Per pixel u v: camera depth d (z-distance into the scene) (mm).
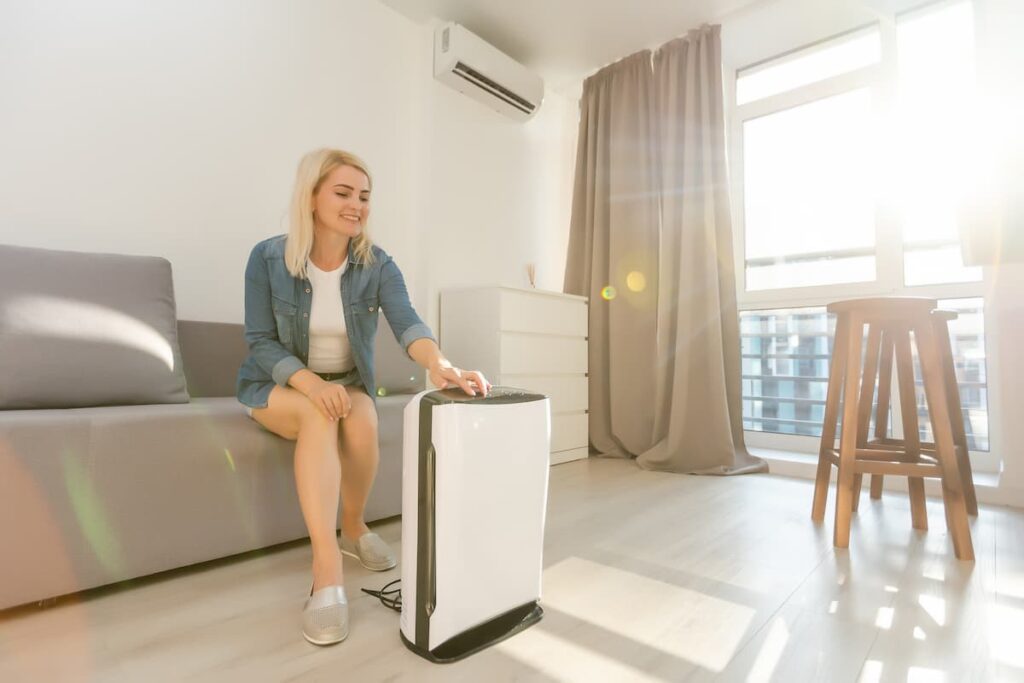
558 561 1337
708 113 2697
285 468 1366
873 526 1643
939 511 1835
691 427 2564
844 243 2807
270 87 2197
